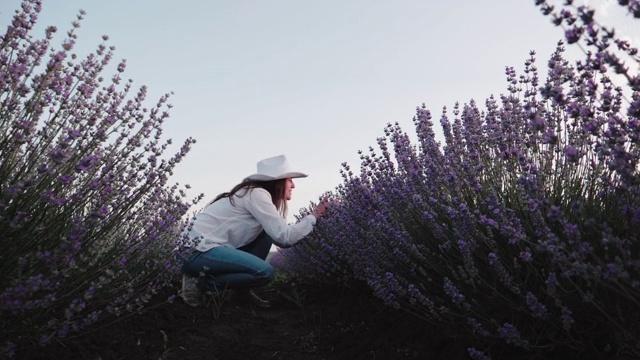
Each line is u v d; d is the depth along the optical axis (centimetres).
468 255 246
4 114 224
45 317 247
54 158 197
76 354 237
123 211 276
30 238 225
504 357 245
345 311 380
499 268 229
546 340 241
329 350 315
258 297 435
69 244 207
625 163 185
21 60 223
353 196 379
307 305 428
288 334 345
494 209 227
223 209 391
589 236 229
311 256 492
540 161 271
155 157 279
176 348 285
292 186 416
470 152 295
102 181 249
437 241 302
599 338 228
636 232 217
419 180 304
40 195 228
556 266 232
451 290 242
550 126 266
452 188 278
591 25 164
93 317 224
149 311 326
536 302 215
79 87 241
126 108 272
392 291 322
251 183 397
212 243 379
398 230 299
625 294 177
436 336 281
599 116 238
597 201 246
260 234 418
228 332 332
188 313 347
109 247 297
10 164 233
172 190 324
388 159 345
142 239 294
